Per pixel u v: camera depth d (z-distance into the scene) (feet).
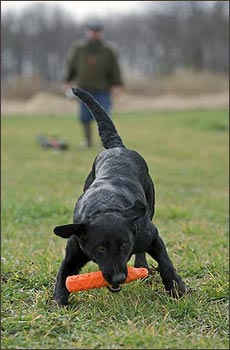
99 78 64.03
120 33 242.99
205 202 43.57
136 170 21.67
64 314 19.75
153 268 23.47
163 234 31.81
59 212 38.73
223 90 165.99
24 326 19.02
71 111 144.36
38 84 175.11
